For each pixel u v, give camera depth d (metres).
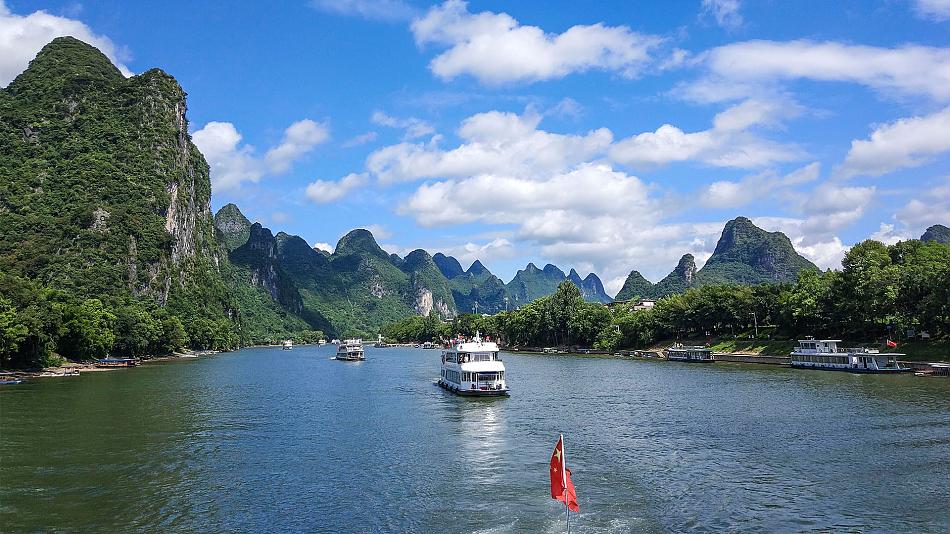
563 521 38.22
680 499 42.00
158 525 37.84
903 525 36.62
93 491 44.47
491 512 39.94
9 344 124.12
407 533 36.59
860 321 143.75
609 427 68.00
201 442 61.16
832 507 39.91
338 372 155.12
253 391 107.25
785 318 162.62
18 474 48.91
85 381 123.69
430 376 141.62
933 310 117.38
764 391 96.00
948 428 62.88
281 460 53.75
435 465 51.94
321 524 38.09
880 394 88.12
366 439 62.75
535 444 59.75
